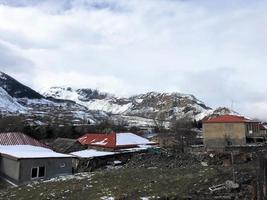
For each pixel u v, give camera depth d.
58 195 24.34
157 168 37.44
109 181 28.47
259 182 15.21
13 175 35.09
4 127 81.88
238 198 19.05
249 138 52.72
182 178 26.12
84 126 96.25
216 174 25.45
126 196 21.75
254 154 36.09
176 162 42.06
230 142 50.81
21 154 37.25
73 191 25.27
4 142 45.78
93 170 46.00
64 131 84.31
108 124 110.19
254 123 55.44
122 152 53.31
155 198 20.33
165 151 49.94
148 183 25.62
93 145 59.78
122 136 61.50
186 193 20.94
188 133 73.19
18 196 25.73
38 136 79.25
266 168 14.96
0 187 34.47
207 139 52.16
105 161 50.72
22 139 48.06
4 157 37.47
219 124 51.75
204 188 21.66
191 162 41.16
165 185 24.09
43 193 25.56
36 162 35.66
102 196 22.39
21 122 92.00
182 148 50.50
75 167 47.84
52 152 42.72
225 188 20.83
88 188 25.97
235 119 52.22
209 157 41.06
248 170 25.73
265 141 54.69
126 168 41.22
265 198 14.63
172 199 20.02
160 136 72.44
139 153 53.66
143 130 109.19
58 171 37.53
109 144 57.06
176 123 113.75
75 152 54.88
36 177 35.56
